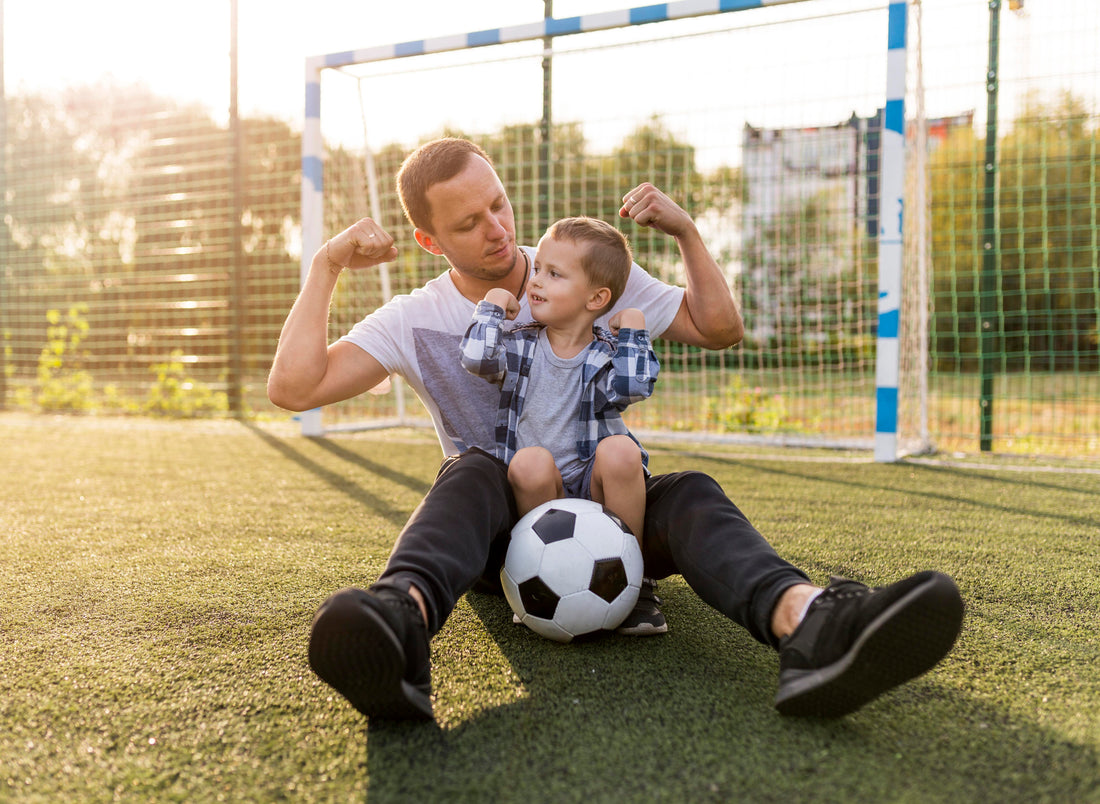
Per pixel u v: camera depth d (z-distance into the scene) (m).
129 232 8.78
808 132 5.18
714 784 1.00
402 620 1.08
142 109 9.31
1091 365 9.80
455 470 1.42
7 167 7.82
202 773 1.04
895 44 3.55
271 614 1.68
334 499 2.98
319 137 4.62
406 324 1.64
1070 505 2.81
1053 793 0.96
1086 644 1.48
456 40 4.25
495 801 0.96
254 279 7.73
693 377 5.68
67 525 2.54
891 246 3.71
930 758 1.05
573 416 1.58
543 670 1.37
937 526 2.50
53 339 7.17
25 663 1.41
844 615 1.07
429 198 1.52
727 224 5.78
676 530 1.38
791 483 3.28
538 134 5.21
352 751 1.09
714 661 1.41
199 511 2.76
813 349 5.88
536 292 1.54
